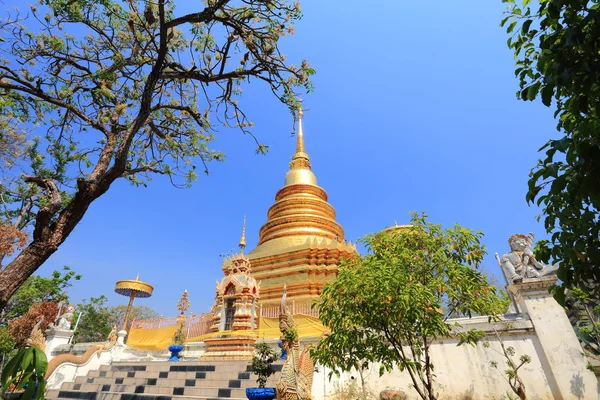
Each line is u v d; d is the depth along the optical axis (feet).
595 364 39.78
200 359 62.28
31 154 57.62
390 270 27.91
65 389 55.67
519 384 40.73
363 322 29.12
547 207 15.78
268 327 70.85
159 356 73.00
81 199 27.02
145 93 31.60
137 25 39.99
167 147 48.73
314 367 42.29
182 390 47.37
